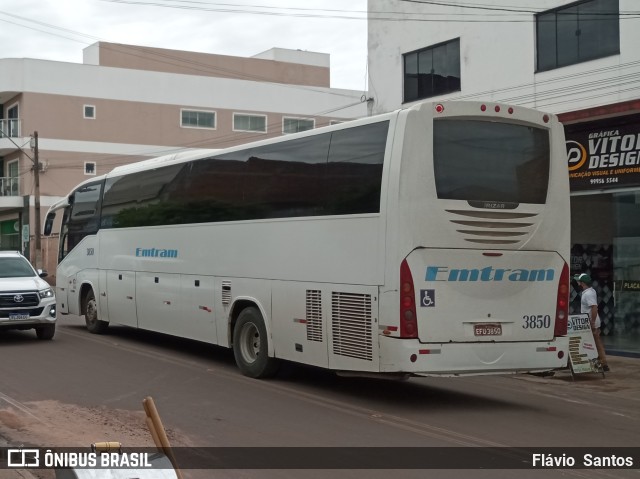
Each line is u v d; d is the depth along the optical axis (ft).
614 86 49.83
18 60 147.54
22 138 147.13
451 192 31.50
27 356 45.88
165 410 31.45
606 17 50.75
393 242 30.86
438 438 27.71
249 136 169.17
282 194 37.73
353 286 32.76
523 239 32.94
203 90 164.66
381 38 67.46
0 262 54.75
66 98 151.43
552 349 33.81
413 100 64.54
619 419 32.53
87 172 153.07
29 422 28.66
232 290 41.27
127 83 157.17
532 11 54.95
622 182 50.16
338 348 33.58
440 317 31.27
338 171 34.19
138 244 51.78
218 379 39.27
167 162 48.85
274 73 183.52
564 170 34.12
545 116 33.65
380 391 37.29
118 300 54.34
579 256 55.93
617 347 53.21
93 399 33.40
